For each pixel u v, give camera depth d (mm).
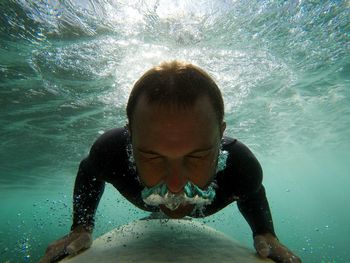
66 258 577
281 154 6832
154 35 2248
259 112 3967
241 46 2477
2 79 2674
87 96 3025
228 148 631
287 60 2797
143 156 417
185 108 381
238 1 2031
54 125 3635
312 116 4426
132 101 416
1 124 3531
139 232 673
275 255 618
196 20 2143
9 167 5230
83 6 1995
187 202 465
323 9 2184
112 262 512
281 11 2158
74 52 2393
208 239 643
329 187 14227
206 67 2676
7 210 13422
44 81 2748
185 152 403
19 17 2033
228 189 653
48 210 11008
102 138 658
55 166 5305
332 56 2824
